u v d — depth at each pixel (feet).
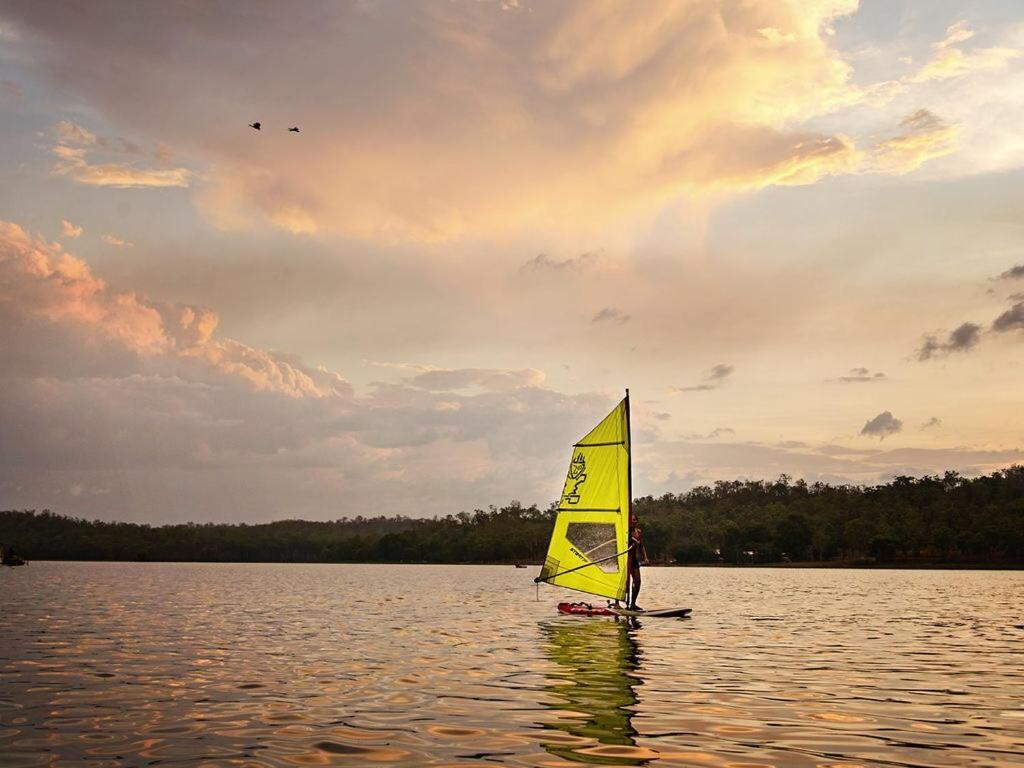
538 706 47.16
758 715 44.86
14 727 41.68
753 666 64.49
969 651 77.00
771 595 189.88
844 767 34.19
